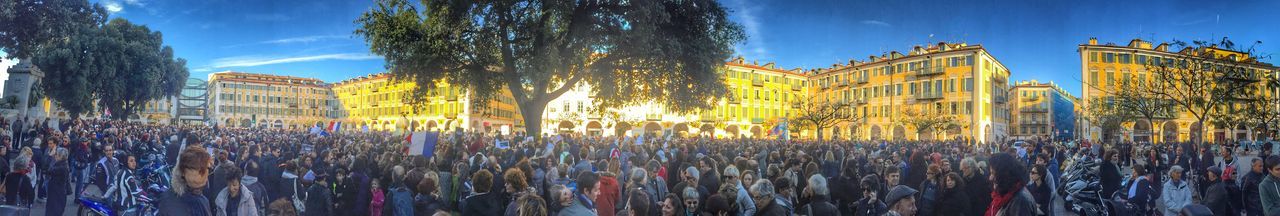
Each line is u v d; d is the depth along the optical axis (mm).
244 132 33062
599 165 9383
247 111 108188
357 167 8125
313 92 114188
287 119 111562
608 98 25516
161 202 4605
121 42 49344
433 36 21812
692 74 24344
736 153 18094
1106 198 9938
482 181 6195
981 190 6918
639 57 23438
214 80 108125
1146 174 9062
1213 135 60438
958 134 58750
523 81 26656
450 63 23625
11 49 32844
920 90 62469
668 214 5512
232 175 5469
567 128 72938
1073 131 66750
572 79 25031
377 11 22953
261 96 109938
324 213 7531
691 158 11844
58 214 8805
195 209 4625
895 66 65438
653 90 24938
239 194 5527
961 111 58938
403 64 23125
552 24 25688
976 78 58344
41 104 36219
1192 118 61312
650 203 5977
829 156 12250
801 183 9117
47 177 11641
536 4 23625
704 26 24453
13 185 8922
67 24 33562
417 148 12930
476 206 6105
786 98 79438
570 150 16109
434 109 80750
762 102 76562
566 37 23312
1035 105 86625
